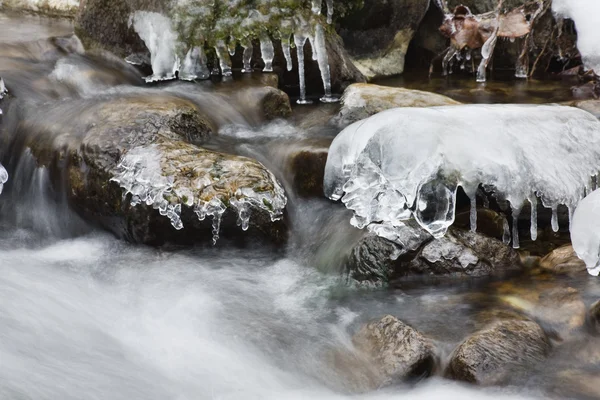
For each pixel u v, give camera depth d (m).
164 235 4.25
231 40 5.70
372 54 6.99
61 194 4.60
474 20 6.70
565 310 3.63
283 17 5.71
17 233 4.68
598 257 3.57
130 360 3.31
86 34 6.07
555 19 6.91
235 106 5.27
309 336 3.60
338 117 5.17
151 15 5.65
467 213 4.37
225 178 4.04
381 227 4.02
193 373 3.29
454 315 3.64
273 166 4.62
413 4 6.92
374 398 3.21
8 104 5.04
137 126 4.49
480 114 4.14
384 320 3.53
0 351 3.13
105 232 4.51
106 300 3.87
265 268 4.21
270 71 5.91
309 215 4.49
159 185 4.08
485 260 4.03
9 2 8.16
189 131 4.73
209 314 3.75
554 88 6.43
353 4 6.66
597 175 4.30
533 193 4.07
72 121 4.77
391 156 3.94
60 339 3.37
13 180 4.84
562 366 3.31
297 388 3.28
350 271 4.00
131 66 5.83
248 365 3.39
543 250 4.25
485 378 3.21
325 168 4.40
